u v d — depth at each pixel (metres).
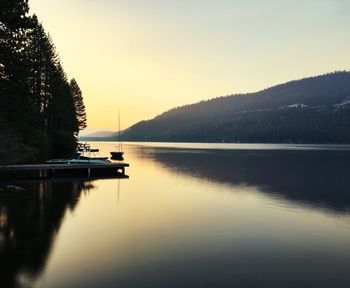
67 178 34.44
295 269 11.49
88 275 10.49
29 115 33.03
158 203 22.50
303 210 20.81
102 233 15.02
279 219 18.45
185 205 21.98
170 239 14.52
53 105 57.88
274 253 13.04
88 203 21.67
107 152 92.75
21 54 27.19
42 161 41.53
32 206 19.97
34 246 12.92
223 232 15.79
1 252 12.23
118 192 26.61
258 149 129.75
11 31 26.36
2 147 24.22
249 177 37.44
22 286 9.58
